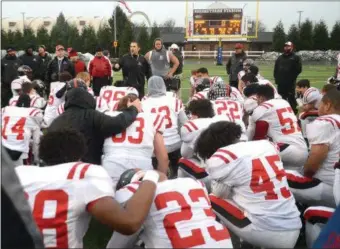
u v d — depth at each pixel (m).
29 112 4.93
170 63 9.31
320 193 3.65
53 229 2.04
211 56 40.75
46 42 42.94
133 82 9.00
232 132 3.04
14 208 1.31
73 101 3.50
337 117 3.66
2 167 1.36
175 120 4.86
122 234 2.18
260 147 2.98
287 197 2.94
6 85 10.52
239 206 2.97
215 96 6.27
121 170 3.42
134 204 2.14
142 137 3.54
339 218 2.43
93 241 3.52
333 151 3.60
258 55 40.09
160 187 2.39
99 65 9.98
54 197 2.05
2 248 1.29
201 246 2.26
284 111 4.55
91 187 2.07
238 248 3.48
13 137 4.77
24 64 11.30
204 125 4.14
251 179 2.86
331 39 42.38
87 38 41.50
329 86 6.18
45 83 10.75
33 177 2.10
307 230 3.21
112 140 3.51
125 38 35.31
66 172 2.11
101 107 5.77
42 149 2.29
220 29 38.62
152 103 4.85
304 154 4.49
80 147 2.33
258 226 2.85
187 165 4.20
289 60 10.24
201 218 2.35
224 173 2.88
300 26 45.19
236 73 10.76
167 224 2.29
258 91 4.94
